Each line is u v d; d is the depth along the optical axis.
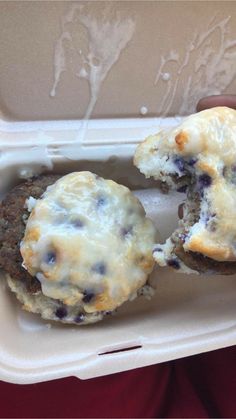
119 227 0.18
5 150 0.19
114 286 0.18
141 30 0.19
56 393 0.23
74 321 0.19
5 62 0.19
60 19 0.18
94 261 0.17
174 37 0.20
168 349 0.17
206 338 0.18
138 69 0.20
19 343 0.17
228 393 0.24
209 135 0.16
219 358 0.24
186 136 0.16
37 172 0.20
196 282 0.21
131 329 0.18
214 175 0.16
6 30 0.18
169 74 0.21
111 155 0.20
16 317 0.19
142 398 0.23
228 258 0.17
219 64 0.21
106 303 0.18
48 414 0.22
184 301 0.21
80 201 0.18
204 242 0.16
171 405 0.24
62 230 0.18
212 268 0.18
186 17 0.20
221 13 0.20
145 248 0.19
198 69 0.21
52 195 0.18
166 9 0.19
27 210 0.19
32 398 0.22
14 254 0.18
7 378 0.16
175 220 0.22
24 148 0.19
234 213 0.16
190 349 0.17
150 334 0.18
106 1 0.18
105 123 0.20
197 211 0.17
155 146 0.18
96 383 0.23
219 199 0.16
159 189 0.22
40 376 0.16
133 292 0.19
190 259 0.17
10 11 0.18
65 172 0.20
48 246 0.17
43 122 0.20
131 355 0.17
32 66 0.19
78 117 0.20
